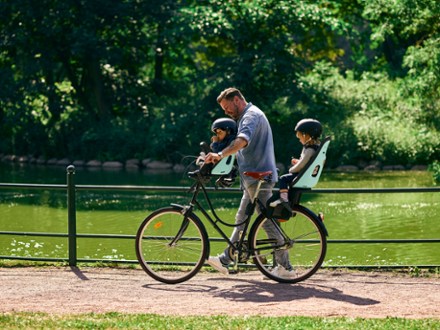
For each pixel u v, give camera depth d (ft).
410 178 172.14
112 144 223.51
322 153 51.26
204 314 45.37
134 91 244.01
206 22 215.51
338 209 123.13
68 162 226.58
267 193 52.21
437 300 48.75
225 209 122.42
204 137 214.07
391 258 83.30
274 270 53.16
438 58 153.89
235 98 51.96
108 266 59.21
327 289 51.67
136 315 44.50
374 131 201.36
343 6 262.47
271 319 43.21
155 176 190.08
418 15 156.46
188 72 269.64
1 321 42.68
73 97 243.40
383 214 116.26
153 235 53.26
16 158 238.07
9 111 235.20
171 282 53.16
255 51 218.59
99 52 225.35
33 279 54.90
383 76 247.29
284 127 213.25
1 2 226.79
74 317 44.04
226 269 52.70
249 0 222.28
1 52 239.50
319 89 220.84
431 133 200.13
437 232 100.07
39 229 106.93
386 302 48.26
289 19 217.15
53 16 227.40
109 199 139.33
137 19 232.94
